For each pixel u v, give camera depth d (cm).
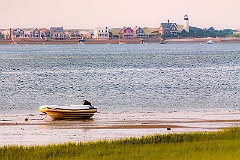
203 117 14650
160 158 8106
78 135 11800
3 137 11544
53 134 11938
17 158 8494
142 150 8781
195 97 19950
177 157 8144
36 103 18575
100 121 13875
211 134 10481
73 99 19762
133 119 14250
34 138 11431
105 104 18025
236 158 7925
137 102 18500
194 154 8325
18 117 14650
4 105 17812
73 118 14238
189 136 10256
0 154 8819
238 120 14062
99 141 9981
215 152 8469
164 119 14250
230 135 10344
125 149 8931
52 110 14125
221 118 14462
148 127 12888
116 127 12888
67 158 8369
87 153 8700
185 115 15138
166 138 10062
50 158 8425
